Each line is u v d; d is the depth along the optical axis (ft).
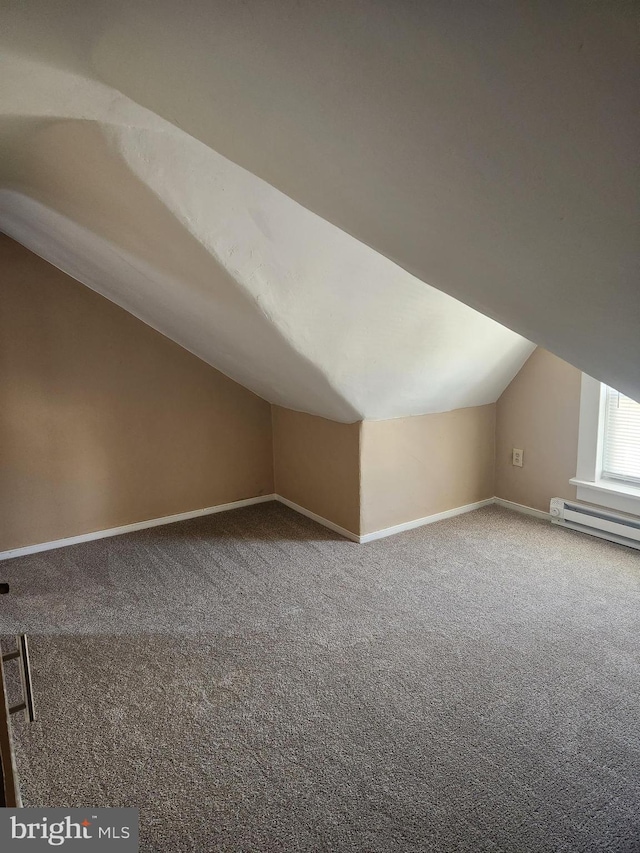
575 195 2.92
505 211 3.41
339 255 7.00
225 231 6.30
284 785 5.45
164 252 6.97
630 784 5.35
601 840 4.82
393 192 3.89
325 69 2.98
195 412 12.05
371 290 7.66
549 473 11.43
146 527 11.85
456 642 7.60
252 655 7.46
